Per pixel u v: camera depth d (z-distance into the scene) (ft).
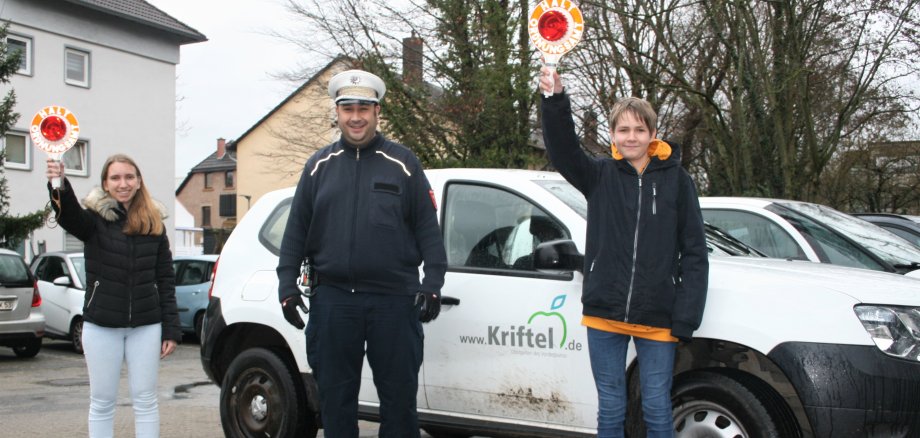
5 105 61.67
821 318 12.42
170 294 15.94
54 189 14.57
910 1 50.01
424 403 15.74
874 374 12.00
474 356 15.08
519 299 14.69
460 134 67.41
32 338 42.39
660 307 12.25
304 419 17.26
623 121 12.60
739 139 53.57
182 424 23.65
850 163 82.53
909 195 91.09
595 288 12.57
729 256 15.93
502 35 61.77
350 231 13.60
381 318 13.65
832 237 23.80
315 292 13.97
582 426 13.93
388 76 66.59
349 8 68.33
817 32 52.44
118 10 90.43
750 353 13.12
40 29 83.56
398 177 13.85
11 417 24.70
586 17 52.85
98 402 15.47
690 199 12.54
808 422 12.34
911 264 23.32
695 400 13.15
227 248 19.03
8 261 41.81
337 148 14.17
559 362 14.15
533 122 65.82
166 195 97.14
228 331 18.43
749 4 51.11
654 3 53.26
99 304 15.11
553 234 14.73
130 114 93.15
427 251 13.80
